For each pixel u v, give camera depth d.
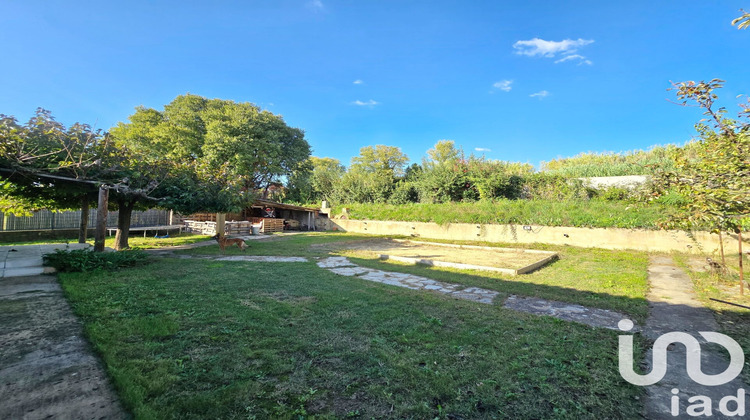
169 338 3.36
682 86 3.88
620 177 16.45
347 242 14.59
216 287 5.62
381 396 2.40
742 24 2.92
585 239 12.39
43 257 7.00
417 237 17.28
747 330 3.91
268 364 2.84
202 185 10.29
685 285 6.34
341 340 3.40
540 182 17.38
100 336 3.32
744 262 8.52
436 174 19.83
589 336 3.66
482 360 3.01
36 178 7.43
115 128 25.94
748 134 3.55
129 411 2.16
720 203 3.61
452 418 2.17
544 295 5.46
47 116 7.13
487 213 15.21
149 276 6.37
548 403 2.37
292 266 8.08
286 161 29.22
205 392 2.38
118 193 8.91
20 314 4.01
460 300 5.09
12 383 2.43
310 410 2.21
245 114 25.52
